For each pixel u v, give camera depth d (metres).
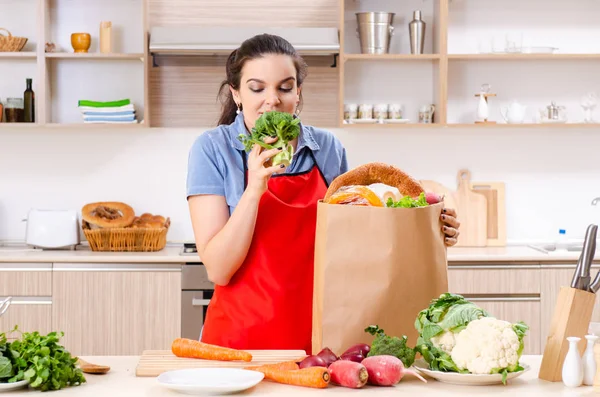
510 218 4.68
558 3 4.65
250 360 1.66
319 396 1.41
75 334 3.97
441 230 1.76
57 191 4.59
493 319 1.51
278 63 2.00
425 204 1.69
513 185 4.67
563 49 4.66
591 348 1.50
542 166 4.67
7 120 4.36
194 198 2.08
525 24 4.65
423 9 4.59
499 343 1.47
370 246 1.63
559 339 1.53
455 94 4.63
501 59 4.61
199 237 2.05
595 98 4.49
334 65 4.49
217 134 2.11
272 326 2.00
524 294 4.01
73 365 1.52
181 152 4.59
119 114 4.35
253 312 2.00
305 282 2.04
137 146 4.59
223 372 1.50
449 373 1.47
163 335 3.97
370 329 1.60
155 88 4.52
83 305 3.96
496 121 4.64
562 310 1.54
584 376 1.49
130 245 4.21
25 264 3.96
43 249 4.31
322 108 4.54
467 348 1.48
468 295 4.00
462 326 1.51
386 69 4.61
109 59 4.55
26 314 3.96
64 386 1.48
